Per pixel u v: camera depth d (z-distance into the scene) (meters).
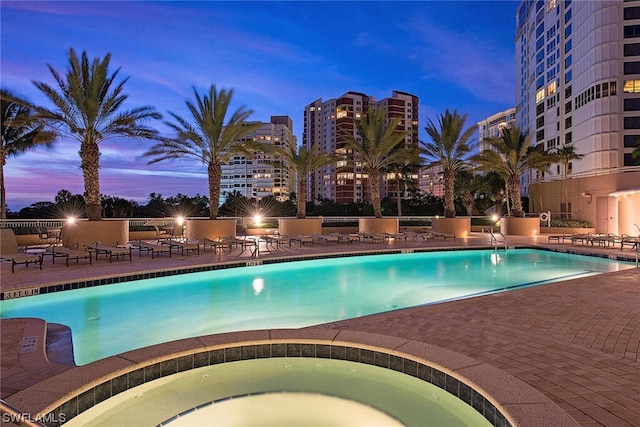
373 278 10.91
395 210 43.59
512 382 3.16
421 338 4.82
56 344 5.50
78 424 3.08
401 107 88.50
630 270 9.80
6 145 19.56
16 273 9.23
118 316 7.10
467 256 15.20
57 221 19.08
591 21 42.25
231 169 103.94
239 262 11.62
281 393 3.79
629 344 4.57
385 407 3.52
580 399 3.23
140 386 3.58
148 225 20.56
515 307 6.23
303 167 22.12
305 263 13.17
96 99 14.10
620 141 40.22
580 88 44.38
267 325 6.67
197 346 3.96
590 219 25.69
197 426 3.24
